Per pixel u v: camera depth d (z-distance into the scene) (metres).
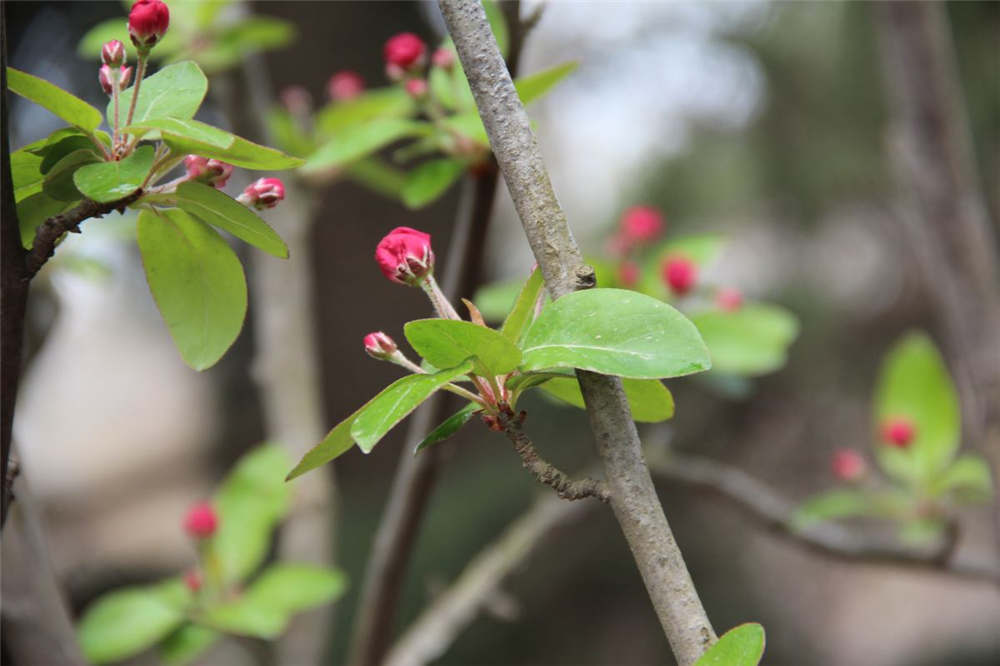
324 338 2.49
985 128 1.97
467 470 2.33
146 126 0.58
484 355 0.58
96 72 1.93
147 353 3.97
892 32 0.98
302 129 1.07
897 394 1.06
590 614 2.24
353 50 2.27
